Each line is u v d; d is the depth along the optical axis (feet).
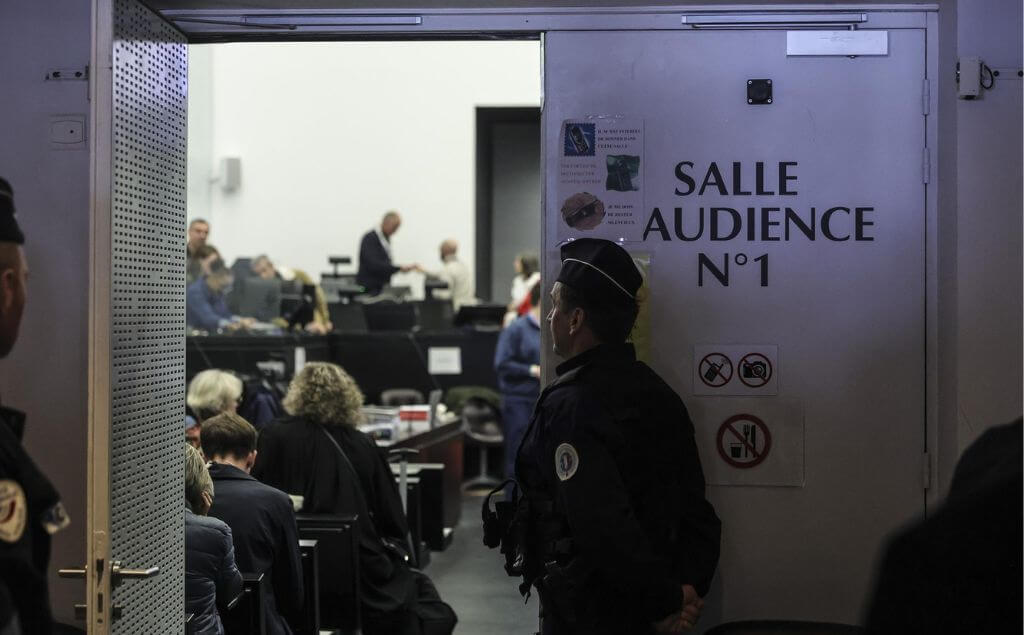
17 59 10.02
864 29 10.29
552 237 10.34
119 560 8.50
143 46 9.13
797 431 10.27
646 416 8.38
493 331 31.09
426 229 42.16
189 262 29.19
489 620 18.47
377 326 31.89
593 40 10.38
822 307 10.28
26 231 9.96
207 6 10.36
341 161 42.16
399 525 17.02
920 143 10.28
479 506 28.12
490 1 10.30
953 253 9.89
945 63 10.10
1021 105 9.77
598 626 8.20
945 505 4.85
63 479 9.87
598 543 7.82
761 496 10.27
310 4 10.37
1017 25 9.77
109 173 8.27
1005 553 4.66
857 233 10.28
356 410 17.08
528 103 42.22
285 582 13.61
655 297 10.30
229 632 12.41
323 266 42.16
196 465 12.10
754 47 10.34
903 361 10.25
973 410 9.79
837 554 10.24
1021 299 9.76
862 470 10.25
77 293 9.95
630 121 10.35
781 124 10.33
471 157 42.16
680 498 8.61
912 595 4.67
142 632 9.05
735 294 10.29
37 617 7.31
